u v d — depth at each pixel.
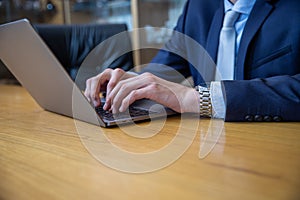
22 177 0.31
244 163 0.35
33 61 0.59
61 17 2.44
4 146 0.42
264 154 0.38
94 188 0.28
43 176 0.31
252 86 0.58
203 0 1.08
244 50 0.84
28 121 0.60
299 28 0.78
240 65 0.85
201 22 1.05
